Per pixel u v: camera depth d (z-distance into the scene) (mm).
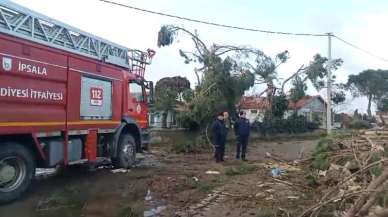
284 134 36875
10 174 9375
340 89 57812
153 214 8367
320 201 7406
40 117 10047
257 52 32875
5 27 9469
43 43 10531
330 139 14023
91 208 8773
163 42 29344
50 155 10531
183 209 8773
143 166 15219
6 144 9289
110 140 13391
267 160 17453
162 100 28719
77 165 13273
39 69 9961
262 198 9367
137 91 14953
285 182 10688
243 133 17500
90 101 12047
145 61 15758
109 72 13031
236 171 13422
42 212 8531
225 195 9914
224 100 27391
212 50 28734
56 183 11469
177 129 27125
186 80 34000
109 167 14375
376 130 16188
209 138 23500
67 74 10992
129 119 14211
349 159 11422
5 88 9031
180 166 15352
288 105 39656
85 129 11805
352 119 51969
